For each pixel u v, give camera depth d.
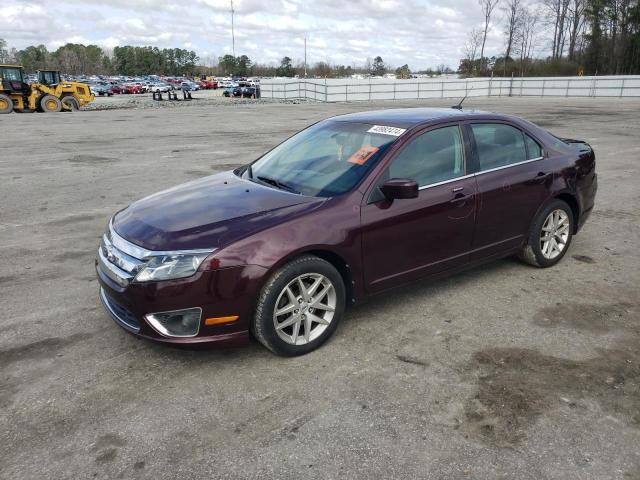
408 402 3.06
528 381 3.25
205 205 3.71
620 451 2.66
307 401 3.07
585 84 42.91
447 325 3.98
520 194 4.61
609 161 11.36
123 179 9.74
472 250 4.39
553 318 4.08
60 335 3.88
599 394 3.12
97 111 29.95
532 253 4.93
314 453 2.65
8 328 3.99
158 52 169.25
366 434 2.79
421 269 4.09
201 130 18.42
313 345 3.59
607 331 3.87
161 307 3.18
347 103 39.84
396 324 4.00
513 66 62.16
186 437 2.78
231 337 3.31
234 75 153.25
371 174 3.79
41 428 2.86
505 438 2.75
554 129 17.58
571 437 2.76
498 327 3.94
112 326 4.02
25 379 3.32
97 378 3.32
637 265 5.21
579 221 5.30
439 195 4.04
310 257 3.46
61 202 8.04
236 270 3.21
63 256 5.62
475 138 4.41
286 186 4.00
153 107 34.12
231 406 3.03
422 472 2.52
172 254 3.19
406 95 46.16
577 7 63.72
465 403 3.04
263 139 15.66
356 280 3.72
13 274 5.10
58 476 2.52
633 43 59.06
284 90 51.75
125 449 2.69
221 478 2.49
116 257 3.41
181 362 3.50
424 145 4.10
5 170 10.65
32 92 29.61
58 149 13.64
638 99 39.19
